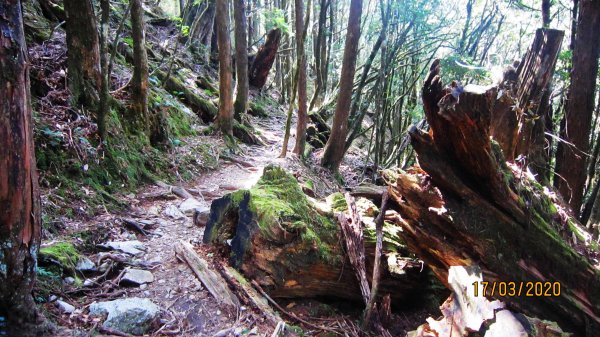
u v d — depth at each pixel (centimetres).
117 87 657
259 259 383
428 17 808
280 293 403
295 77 835
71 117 518
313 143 1124
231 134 912
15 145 214
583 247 362
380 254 410
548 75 465
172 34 1348
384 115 878
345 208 471
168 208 525
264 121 1289
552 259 337
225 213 416
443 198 342
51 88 526
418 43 912
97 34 558
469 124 274
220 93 895
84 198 455
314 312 411
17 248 224
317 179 805
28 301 242
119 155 551
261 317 347
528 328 265
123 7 1048
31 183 227
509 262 337
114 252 400
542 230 336
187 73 1156
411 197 365
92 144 518
